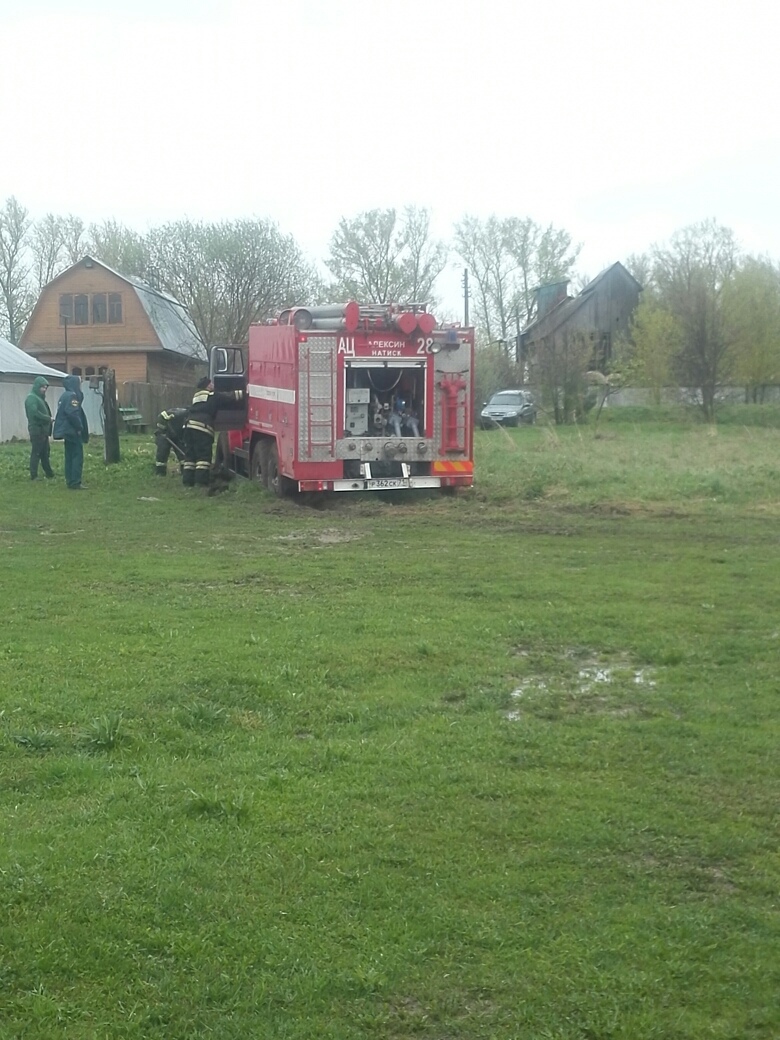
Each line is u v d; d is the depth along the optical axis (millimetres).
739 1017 3715
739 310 46125
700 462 23109
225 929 4230
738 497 18156
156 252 48812
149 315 54281
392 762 6016
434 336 17672
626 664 8203
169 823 5195
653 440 31422
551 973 3949
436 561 12586
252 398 20062
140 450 29234
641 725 6688
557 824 5211
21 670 7758
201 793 5508
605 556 12961
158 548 13539
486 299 68562
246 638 8688
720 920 4324
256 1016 3721
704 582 11273
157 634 8836
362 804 5445
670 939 4168
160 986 3885
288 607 9938
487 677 7715
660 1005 3779
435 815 5316
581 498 18125
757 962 4020
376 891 4539
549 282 64188
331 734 6539
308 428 17281
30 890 4523
